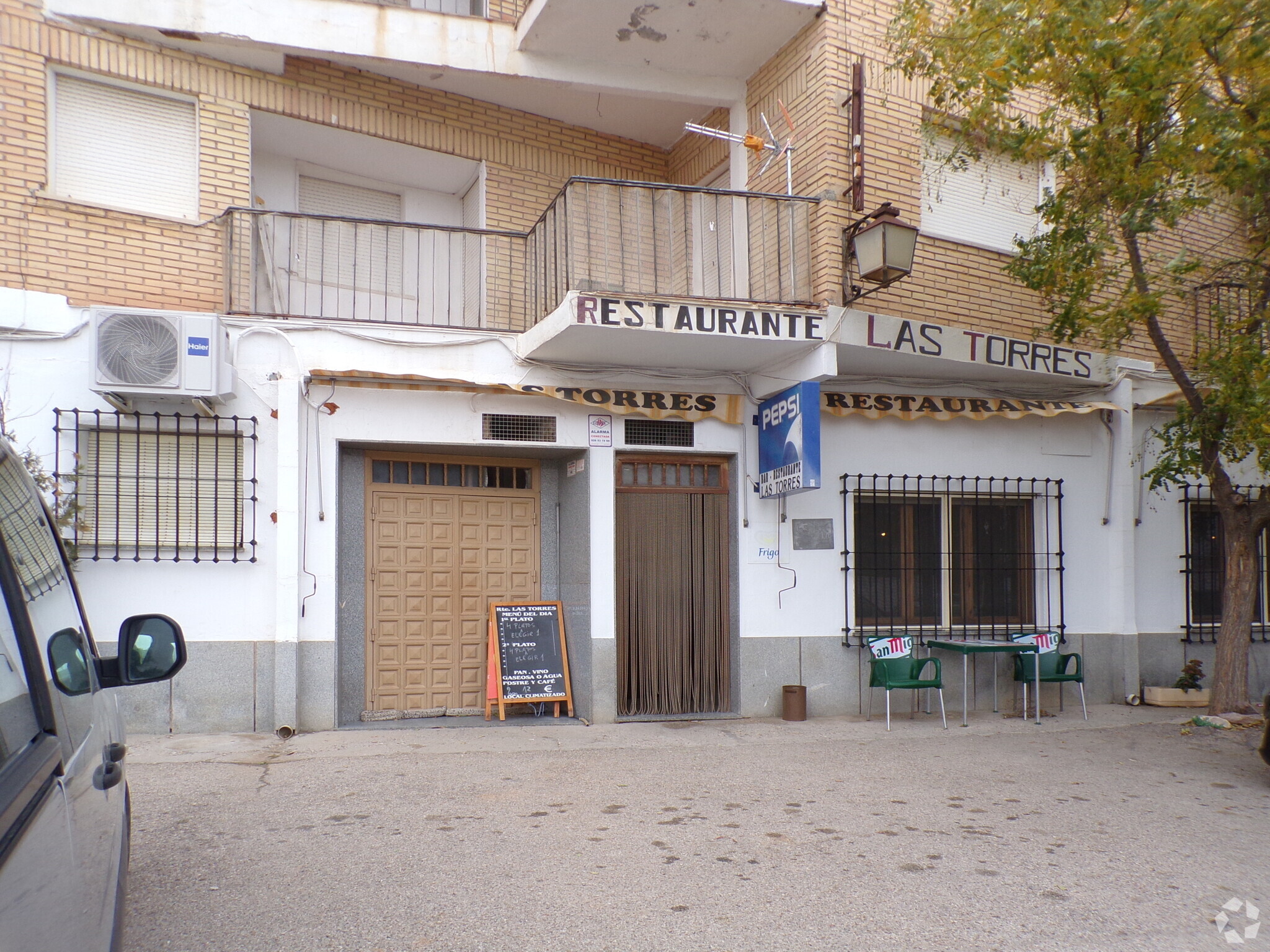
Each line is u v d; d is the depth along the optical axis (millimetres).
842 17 9328
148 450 8211
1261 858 5320
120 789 3172
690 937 4207
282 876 4879
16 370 7863
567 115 10750
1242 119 7879
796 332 8617
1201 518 11688
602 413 9375
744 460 9766
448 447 9109
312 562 8539
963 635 10367
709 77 10289
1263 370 7855
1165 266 8648
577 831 5684
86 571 8023
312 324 8570
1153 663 11117
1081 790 6797
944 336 9445
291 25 8820
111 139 8531
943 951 4094
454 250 10719
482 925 4312
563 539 9875
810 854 5309
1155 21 7383
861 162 9156
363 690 9070
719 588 9852
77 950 2098
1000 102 8141
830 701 9867
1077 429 10969
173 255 8586
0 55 7996
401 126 9836
